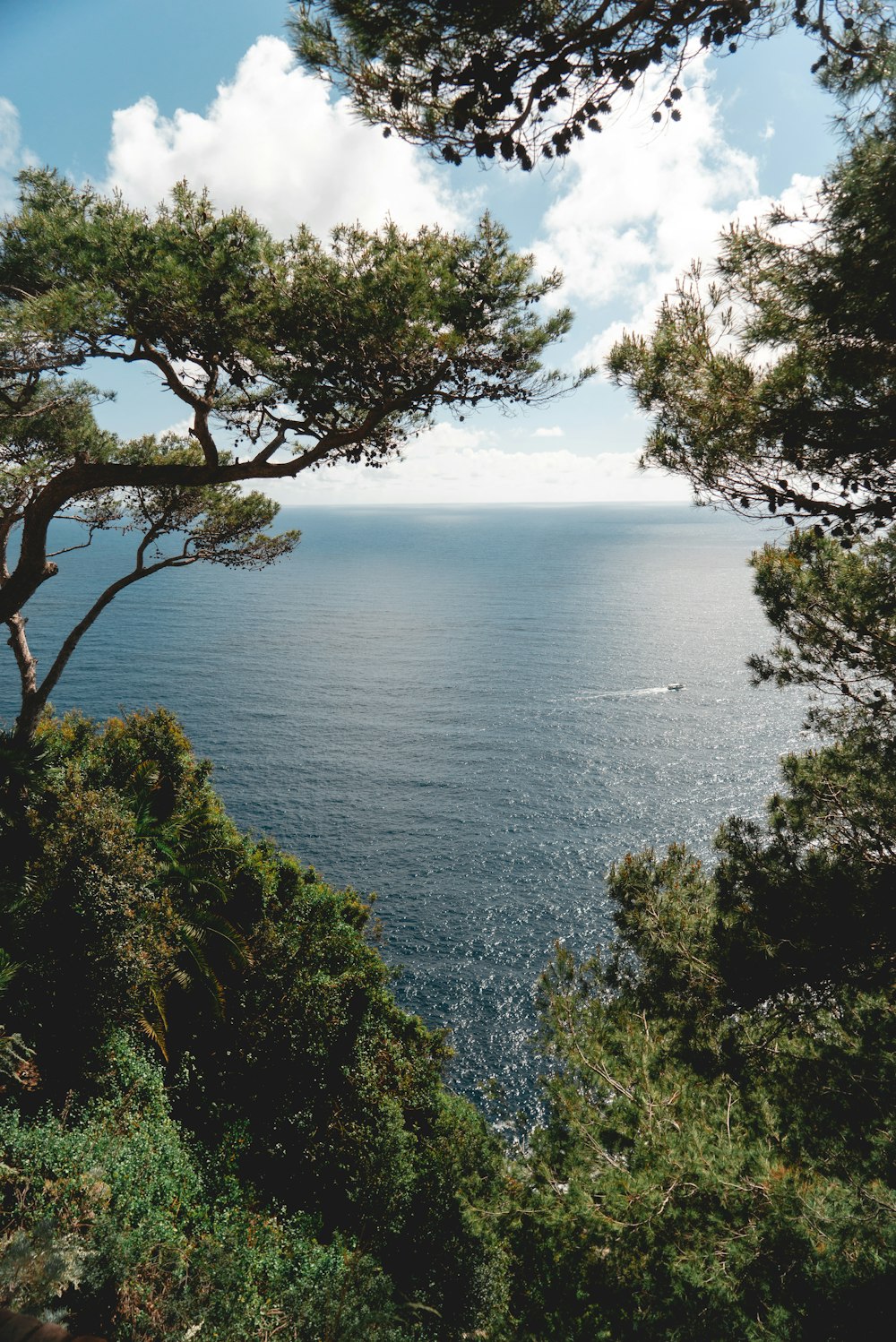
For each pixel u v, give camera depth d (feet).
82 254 26.00
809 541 27.04
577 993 37.32
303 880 83.46
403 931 192.13
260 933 64.64
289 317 25.17
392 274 24.70
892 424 17.13
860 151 14.24
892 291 15.52
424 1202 55.67
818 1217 23.24
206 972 53.93
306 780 298.15
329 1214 49.93
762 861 27.73
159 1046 48.37
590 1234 30.09
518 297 26.96
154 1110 39.32
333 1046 60.44
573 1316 31.76
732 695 418.92
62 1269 21.38
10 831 47.96
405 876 221.66
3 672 422.82
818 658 27.30
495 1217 39.14
